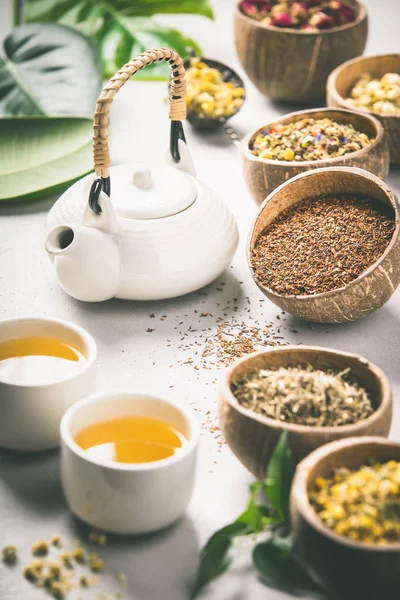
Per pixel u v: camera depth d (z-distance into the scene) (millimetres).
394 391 983
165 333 1048
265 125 1192
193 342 1038
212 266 1072
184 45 1523
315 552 787
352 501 801
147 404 882
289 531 834
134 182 1072
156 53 1031
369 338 1044
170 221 1050
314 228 1051
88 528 870
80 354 935
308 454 844
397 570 777
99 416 880
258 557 818
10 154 1226
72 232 1066
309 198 1081
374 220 1044
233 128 1366
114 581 836
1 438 911
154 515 846
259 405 874
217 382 995
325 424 863
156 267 1046
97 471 832
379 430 853
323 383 877
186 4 1557
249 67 1371
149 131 1354
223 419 867
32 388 887
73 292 1055
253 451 855
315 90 1371
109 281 1047
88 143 1233
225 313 1075
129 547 857
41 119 1248
